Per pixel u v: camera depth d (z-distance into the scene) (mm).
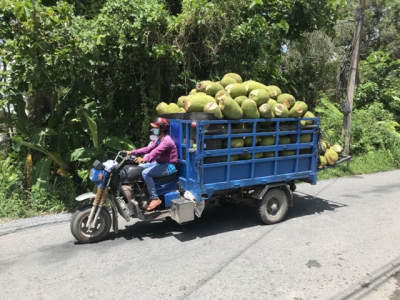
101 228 4996
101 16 6855
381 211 6543
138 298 3490
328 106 13133
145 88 7898
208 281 3828
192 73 8148
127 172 5035
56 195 6594
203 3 7211
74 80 7051
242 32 7902
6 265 4262
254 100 5328
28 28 5770
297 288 3689
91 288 3689
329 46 14867
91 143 7770
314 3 8789
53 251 4672
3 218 6004
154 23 6914
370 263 4301
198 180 4910
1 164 7062
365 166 11008
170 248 4758
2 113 8336
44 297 3520
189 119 4996
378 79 15664
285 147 5684
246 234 5289
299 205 6969
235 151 5141
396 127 15344
